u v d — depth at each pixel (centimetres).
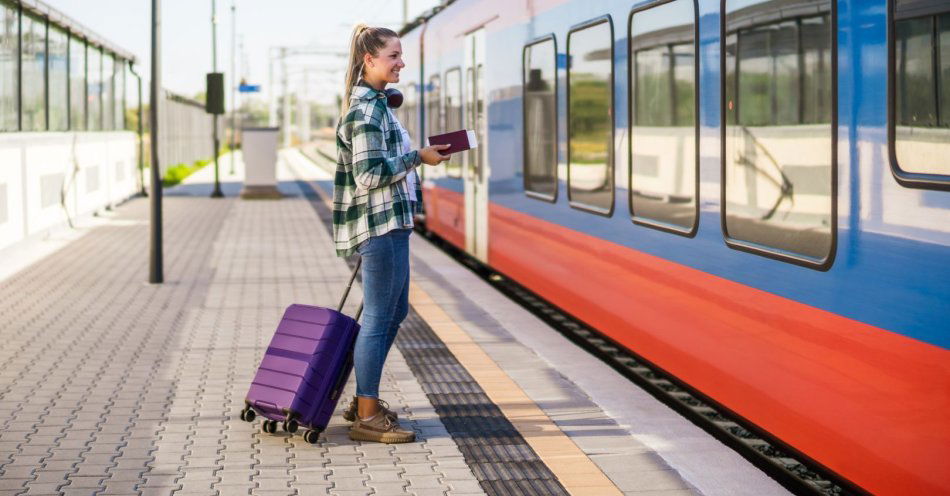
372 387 538
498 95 1169
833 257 457
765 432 587
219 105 2586
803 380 489
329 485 471
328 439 546
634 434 554
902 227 407
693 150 618
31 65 1611
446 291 1083
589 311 843
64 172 1794
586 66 837
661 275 676
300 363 532
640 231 714
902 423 409
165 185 3347
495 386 659
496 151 1185
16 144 1441
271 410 535
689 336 632
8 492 459
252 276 1210
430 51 1680
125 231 1759
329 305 1001
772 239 517
